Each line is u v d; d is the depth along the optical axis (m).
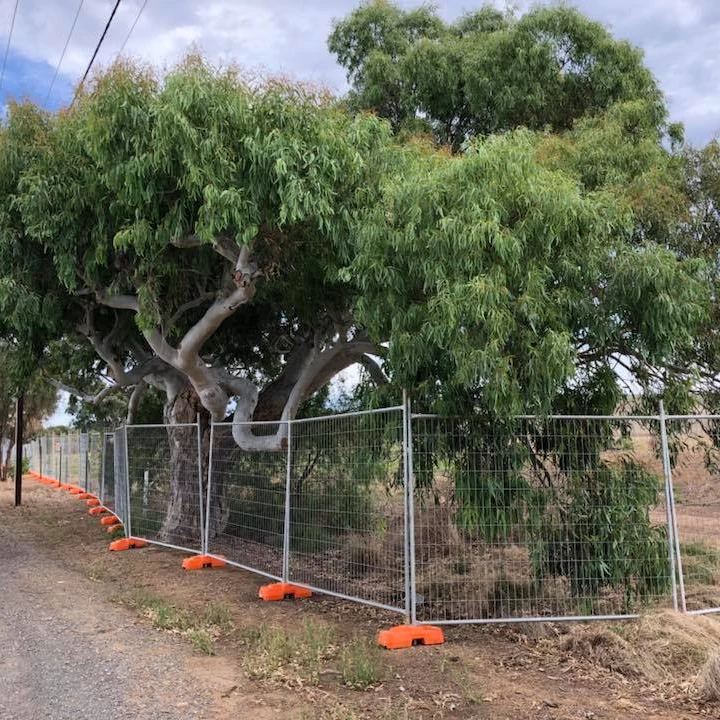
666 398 8.08
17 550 12.45
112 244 9.37
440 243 6.05
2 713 4.93
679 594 6.95
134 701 5.13
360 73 15.84
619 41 13.48
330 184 8.17
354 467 7.69
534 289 6.07
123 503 13.88
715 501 7.62
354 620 7.30
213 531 10.63
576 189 6.76
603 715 4.85
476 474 6.80
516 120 13.54
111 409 23.73
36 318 10.32
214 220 7.67
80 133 8.45
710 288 8.72
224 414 11.74
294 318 13.38
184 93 7.74
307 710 4.93
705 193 9.60
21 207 9.00
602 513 7.01
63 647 6.46
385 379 10.98
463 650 6.20
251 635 6.72
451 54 14.11
